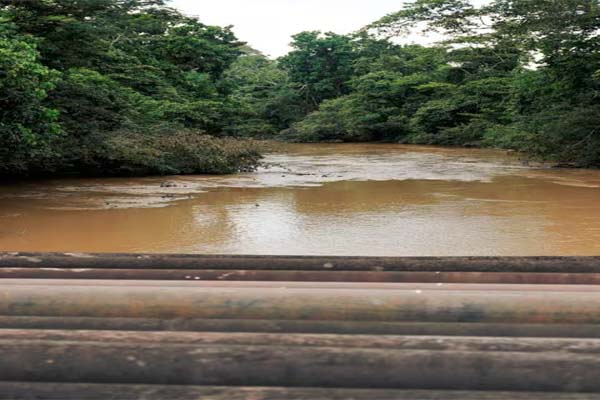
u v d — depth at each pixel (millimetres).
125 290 1621
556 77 22062
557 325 1529
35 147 12297
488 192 13398
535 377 1290
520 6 21625
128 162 16625
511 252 7328
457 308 1562
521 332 1506
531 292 1603
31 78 10906
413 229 8867
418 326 1541
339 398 1282
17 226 8992
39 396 1298
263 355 1337
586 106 20938
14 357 1337
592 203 11562
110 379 1344
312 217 9953
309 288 1662
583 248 7547
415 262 1902
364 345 1369
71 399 1288
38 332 1421
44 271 1788
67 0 15852
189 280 1748
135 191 13391
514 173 18266
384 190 13836
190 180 16031
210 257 1965
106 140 16188
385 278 1787
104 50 20250
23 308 1596
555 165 21047
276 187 14430
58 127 12148
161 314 1590
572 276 1747
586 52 20859
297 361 1330
